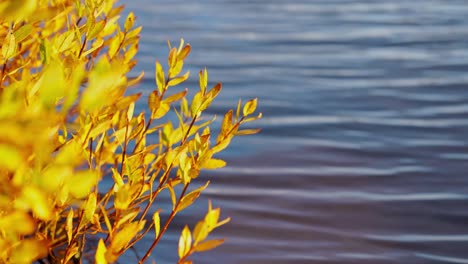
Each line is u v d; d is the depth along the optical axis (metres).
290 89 13.06
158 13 21.09
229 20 20.42
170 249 6.05
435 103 12.18
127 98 2.87
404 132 10.36
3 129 1.86
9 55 2.64
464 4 23.42
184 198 2.90
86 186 1.99
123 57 3.40
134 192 2.89
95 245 5.43
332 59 15.85
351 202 7.45
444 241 6.59
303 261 6.04
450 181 8.26
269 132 10.11
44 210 2.04
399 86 13.35
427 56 16.16
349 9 22.56
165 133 3.26
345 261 6.09
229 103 11.89
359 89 13.09
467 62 15.51
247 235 6.48
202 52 16.27
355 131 10.35
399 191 7.87
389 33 18.84
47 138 1.97
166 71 14.23
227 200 7.33
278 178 8.13
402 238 6.61
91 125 2.69
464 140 9.98
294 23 20.19
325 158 9.00
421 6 23.12
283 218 6.93
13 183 2.11
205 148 3.01
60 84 1.88
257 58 15.83
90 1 3.12
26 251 2.26
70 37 2.87
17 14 2.27
